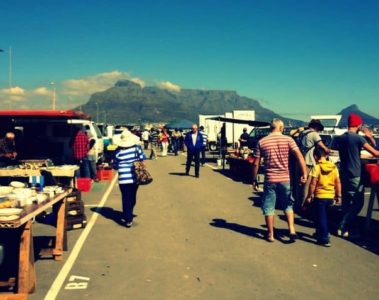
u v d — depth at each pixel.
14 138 11.23
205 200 11.71
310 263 6.23
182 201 11.55
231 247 7.07
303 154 9.70
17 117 10.84
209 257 6.54
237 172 17.31
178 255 6.64
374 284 5.39
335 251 6.84
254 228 8.41
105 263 6.25
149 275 5.74
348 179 7.62
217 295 5.04
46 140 12.32
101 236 7.81
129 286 5.34
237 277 5.66
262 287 5.29
